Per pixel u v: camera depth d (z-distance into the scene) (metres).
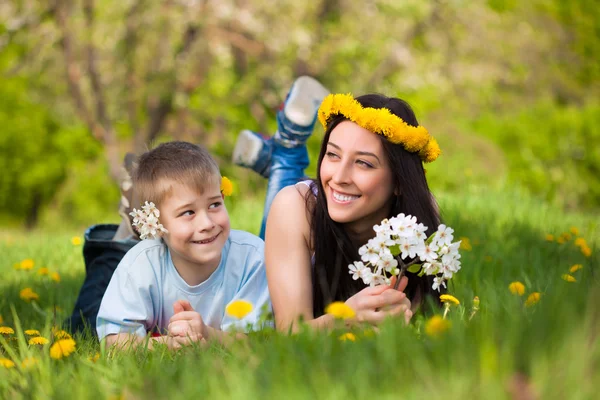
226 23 13.33
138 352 2.20
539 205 6.05
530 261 3.57
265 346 1.84
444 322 1.77
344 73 13.64
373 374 1.49
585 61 19.28
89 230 3.29
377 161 2.38
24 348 2.04
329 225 2.51
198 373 1.67
